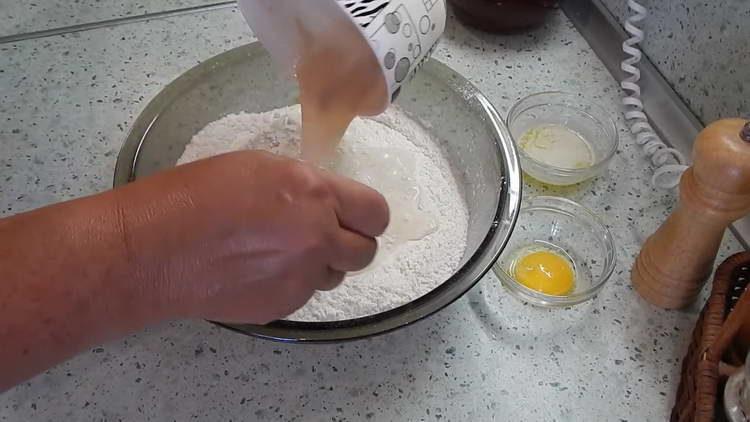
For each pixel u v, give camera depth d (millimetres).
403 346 588
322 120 608
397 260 641
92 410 539
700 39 712
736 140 500
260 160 414
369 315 549
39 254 390
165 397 549
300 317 590
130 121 749
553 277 646
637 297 632
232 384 559
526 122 777
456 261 634
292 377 565
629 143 762
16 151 713
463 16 855
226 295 411
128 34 837
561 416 554
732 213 526
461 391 564
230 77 729
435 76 716
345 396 557
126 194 408
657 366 587
